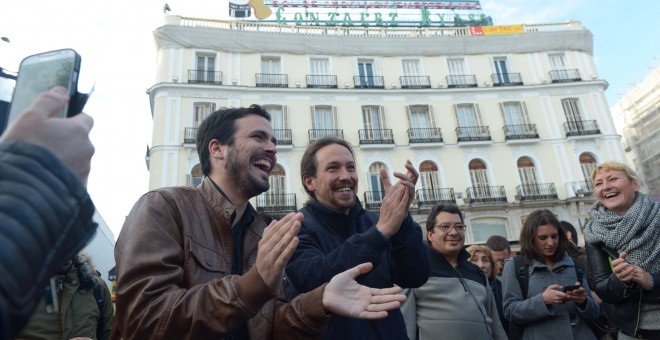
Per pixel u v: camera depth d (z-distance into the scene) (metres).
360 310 1.40
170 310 1.27
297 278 2.18
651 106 26.34
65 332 2.86
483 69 22.06
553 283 3.48
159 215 1.63
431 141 20.08
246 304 1.22
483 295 3.53
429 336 3.31
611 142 20.36
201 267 1.63
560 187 19.66
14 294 0.59
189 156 17.98
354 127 20.16
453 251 3.63
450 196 19.28
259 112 2.18
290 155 19.14
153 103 19.92
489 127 20.72
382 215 2.20
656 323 2.59
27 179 0.67
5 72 1.02
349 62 21.50
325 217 2.67
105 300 3.38
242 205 2.04
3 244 0.59
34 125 0.73
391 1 24.69
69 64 0.87
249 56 20.56
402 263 2.47
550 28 23.47
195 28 20.00
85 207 0.76
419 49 22.08
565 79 21.48
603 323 3.57
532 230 3.68
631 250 2.73
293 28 22.05
